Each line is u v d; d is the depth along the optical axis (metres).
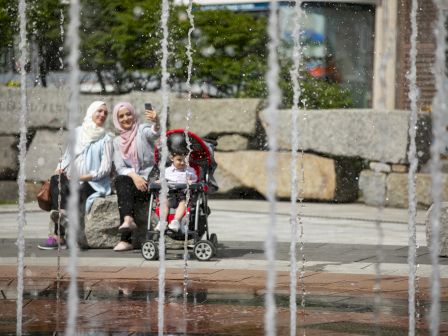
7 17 45.41
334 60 47.94
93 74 47.38
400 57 47.16
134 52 46.78
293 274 15.64
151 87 47.41
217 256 20.03
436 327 12.70
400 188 35.28
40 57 45.28
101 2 46.56
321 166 37.19
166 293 15.42
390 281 16.73
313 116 37.50
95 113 21.38
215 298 15.00
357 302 14.72
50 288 15.77
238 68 45.53
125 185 20.52
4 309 13.84
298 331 12.43
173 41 46.66
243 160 38.47
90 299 14.78
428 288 16.03
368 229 27.00
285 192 37.59
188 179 19.61
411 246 16.14
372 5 48.03
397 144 35.44
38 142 39.94
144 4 46.50
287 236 24.56
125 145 21.08
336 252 20.98
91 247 21.22
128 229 20.36
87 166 21.20
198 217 19.59
